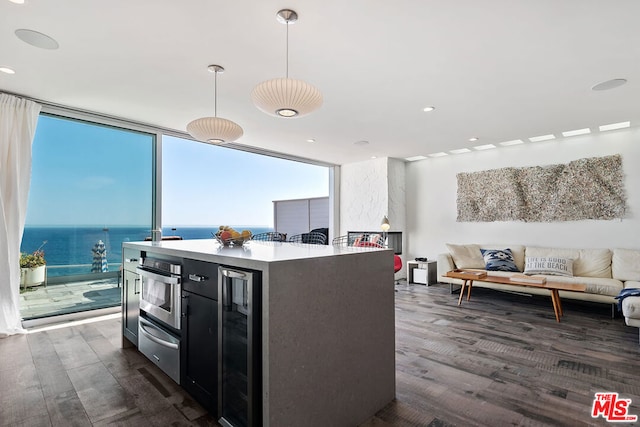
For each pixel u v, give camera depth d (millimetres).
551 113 3705
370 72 2750
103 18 2029
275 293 1358
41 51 2434
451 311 3963
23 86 3068
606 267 4203
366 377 1769
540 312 3930
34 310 3484
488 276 4305
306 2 1870
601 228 4473
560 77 2805
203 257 1762
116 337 2988
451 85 2992
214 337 1695
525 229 5113
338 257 1645
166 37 2246
